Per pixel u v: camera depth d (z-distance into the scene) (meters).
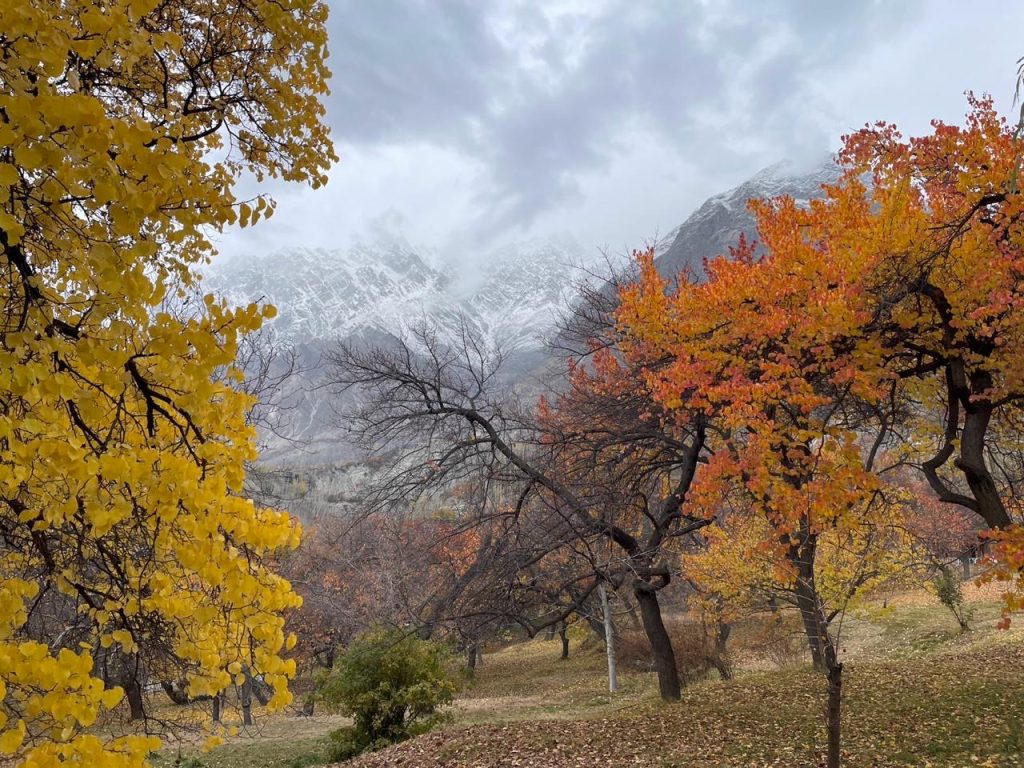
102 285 1.80
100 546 2.40
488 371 11.51
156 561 2.34
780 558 6.96
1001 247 6.34
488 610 9.97
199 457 2.14
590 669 26.14
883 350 7.01
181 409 2.07
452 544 12.66
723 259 8.77
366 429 9.98
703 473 7.20
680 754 8.67
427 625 10.20
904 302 7.20
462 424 11.19
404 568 11.84
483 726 11.94
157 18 2.85
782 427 7.04
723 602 16.84
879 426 9.41
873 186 7.20
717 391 7.02
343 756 12.24
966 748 7.40
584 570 11.16
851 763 7.45
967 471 7.16
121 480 1.98
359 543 14.16
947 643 18.52
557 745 9.82
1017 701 8.85
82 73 2.40
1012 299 5.95
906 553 13.24
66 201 1.88
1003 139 6.39
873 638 22.67
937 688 10.30
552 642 38.00
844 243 7.21
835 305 6.54
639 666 21.61
